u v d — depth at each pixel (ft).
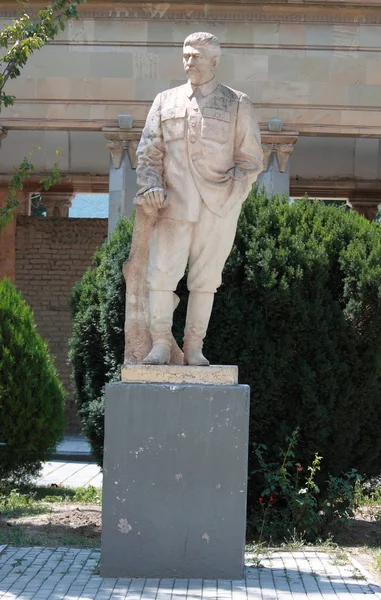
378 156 72.59
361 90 58.08
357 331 29.84
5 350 36.14
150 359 22.45
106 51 58.08
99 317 31.76
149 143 22.47
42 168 74.38
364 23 57.98
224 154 22.36
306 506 28.30
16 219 71.46
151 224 22.63
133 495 21.94
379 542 29.01
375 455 30.91
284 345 29.45
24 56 33.50
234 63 57.93
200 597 20.30
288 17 57.82
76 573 22.36
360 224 31.86
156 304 22.53
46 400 37.45
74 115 58.23
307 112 57.93
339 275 30.83
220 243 22.48
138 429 21.95
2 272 71.20
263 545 27.76
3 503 34.96
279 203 31.81
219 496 21.90
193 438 21.94
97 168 74.84
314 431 29.58
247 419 21.99
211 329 29.40
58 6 34.19
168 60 57.98
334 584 21.90
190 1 57.16
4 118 58.18
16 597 20.16
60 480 45.88
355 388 29.94
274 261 29.45
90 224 71.20
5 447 37.11
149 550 21.94
